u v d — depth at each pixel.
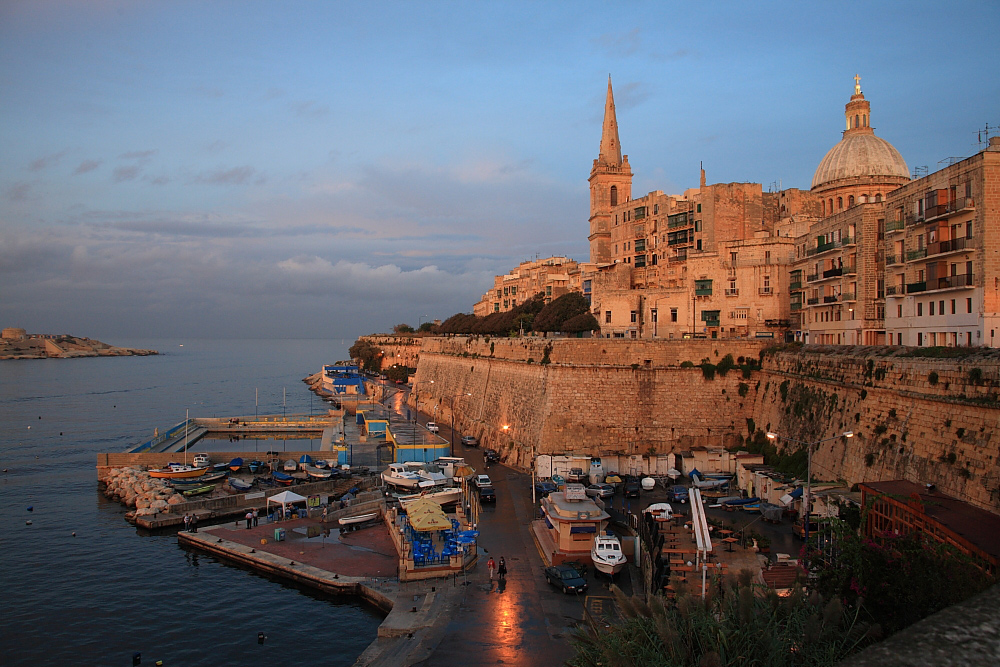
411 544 53.09
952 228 51.91
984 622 6.43
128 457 90.12
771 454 70.12
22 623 46.47
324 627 44.84
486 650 35.88
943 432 43.44
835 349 65.00
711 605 21.00
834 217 74.56
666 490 70.06
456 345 123.56
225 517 69.81
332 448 99.06
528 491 72.81
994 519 32.34
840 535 25.56
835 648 17.80
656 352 81.06
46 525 68.81
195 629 45.16
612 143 142.38
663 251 118.88
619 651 18.73
